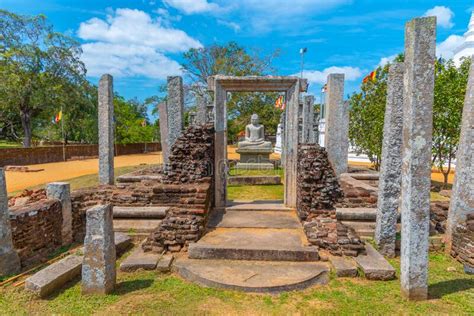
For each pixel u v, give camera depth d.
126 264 5.38
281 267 5.32
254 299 4.51
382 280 5.04
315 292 4.71
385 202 6.04
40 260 6.00
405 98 4.39
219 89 8.55
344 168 12.08
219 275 5.03
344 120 12.10
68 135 38.34
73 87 29.98
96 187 8.82
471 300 4.38
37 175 17.58
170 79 9.09
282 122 18.78
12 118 32.09
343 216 7.15
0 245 5.13
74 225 7.30
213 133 8.66
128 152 39.44
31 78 26.83
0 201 5.14
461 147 6.02
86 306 4.32
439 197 10.78
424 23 4.13
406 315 4.08
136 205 7.70
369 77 15.86
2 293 4.68
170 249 5.96
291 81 8.37
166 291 4.73
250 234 6.62
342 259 5.51
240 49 29.11
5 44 25.92
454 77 11.80
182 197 7.40
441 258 6.05
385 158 6.00
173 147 7.97
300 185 7.74
